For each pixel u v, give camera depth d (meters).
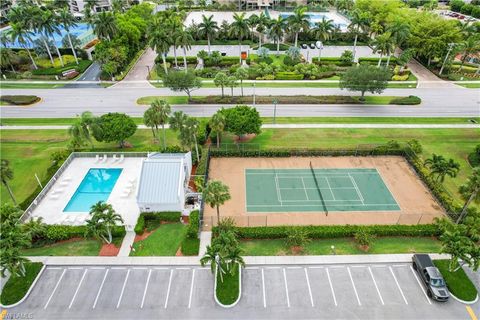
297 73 88.75
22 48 101.88
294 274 37.03
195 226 41.38
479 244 39.62
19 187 50.44
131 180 50.25
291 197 48.19
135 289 35.50
